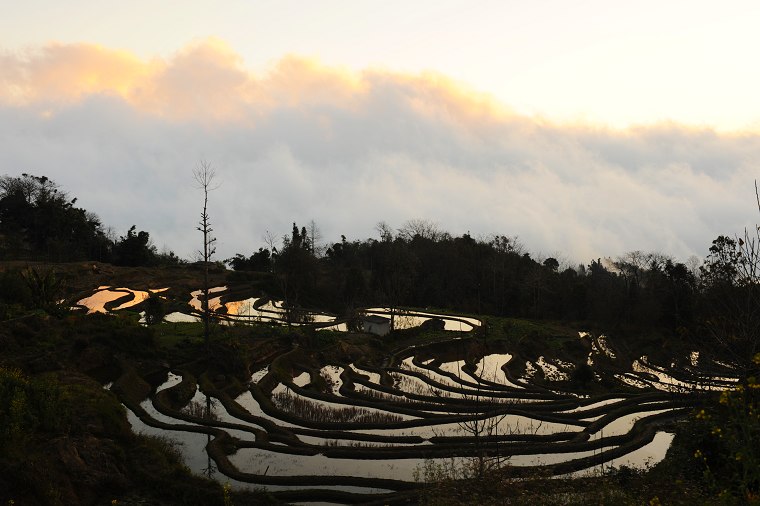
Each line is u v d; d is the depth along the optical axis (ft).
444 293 373.40
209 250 182.91
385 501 93.35
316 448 117.60
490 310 360.28
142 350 169.78
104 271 339.16
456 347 239.71
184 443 118.52
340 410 145.38
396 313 297.12
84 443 94.12
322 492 96.78
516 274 401.08
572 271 422.82
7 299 172.35
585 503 70.08
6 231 396.98
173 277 363.15
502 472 92.22
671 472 75.15
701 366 76.18
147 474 94.32
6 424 85.61
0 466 79.92
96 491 88.28
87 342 159.02
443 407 148.05
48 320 165.78
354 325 251.60
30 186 426.51
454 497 78.95
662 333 254.06
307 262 359.46
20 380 97.91
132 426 124.88
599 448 124.06
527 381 188.34
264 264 442.91
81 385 123.85
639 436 130.82
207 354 175.22
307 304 345.10
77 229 414.62
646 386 185.57
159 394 144.15
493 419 140.56
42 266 321.73
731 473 65.36
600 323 307.17
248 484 100.94
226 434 120.67
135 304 277.85
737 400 45.03
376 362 208.85
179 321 236.84
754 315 59.62
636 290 323.78
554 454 120.37
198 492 90.79
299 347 201.98
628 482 84.89
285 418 136.67
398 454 115.03
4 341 142.41
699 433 74.95
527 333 263.49
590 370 187.52
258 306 313.53
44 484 81.15
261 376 175.22
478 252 412.98
